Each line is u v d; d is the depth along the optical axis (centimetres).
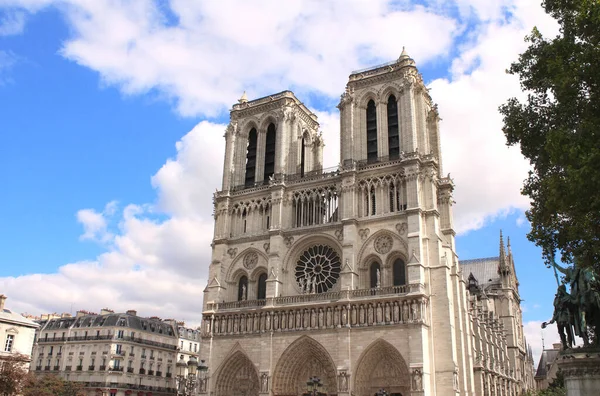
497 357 12850
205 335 10181
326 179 10344
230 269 10756
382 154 10144
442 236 9850
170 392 14362
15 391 8456
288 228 10456
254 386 9638
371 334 8756
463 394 8762
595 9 3956
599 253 4116
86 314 14538
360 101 10712
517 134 4978
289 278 10100
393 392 8531
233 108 12081
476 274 17888
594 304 3612
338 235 9888
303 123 12044
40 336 14162
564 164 4069
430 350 8612
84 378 12988
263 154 11512
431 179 9569
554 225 4806
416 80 10425
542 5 4725
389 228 9462
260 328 9669
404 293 8762
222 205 11212
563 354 3647
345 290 9181
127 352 13312
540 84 4822
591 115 4094
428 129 11000
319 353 9150
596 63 3956
